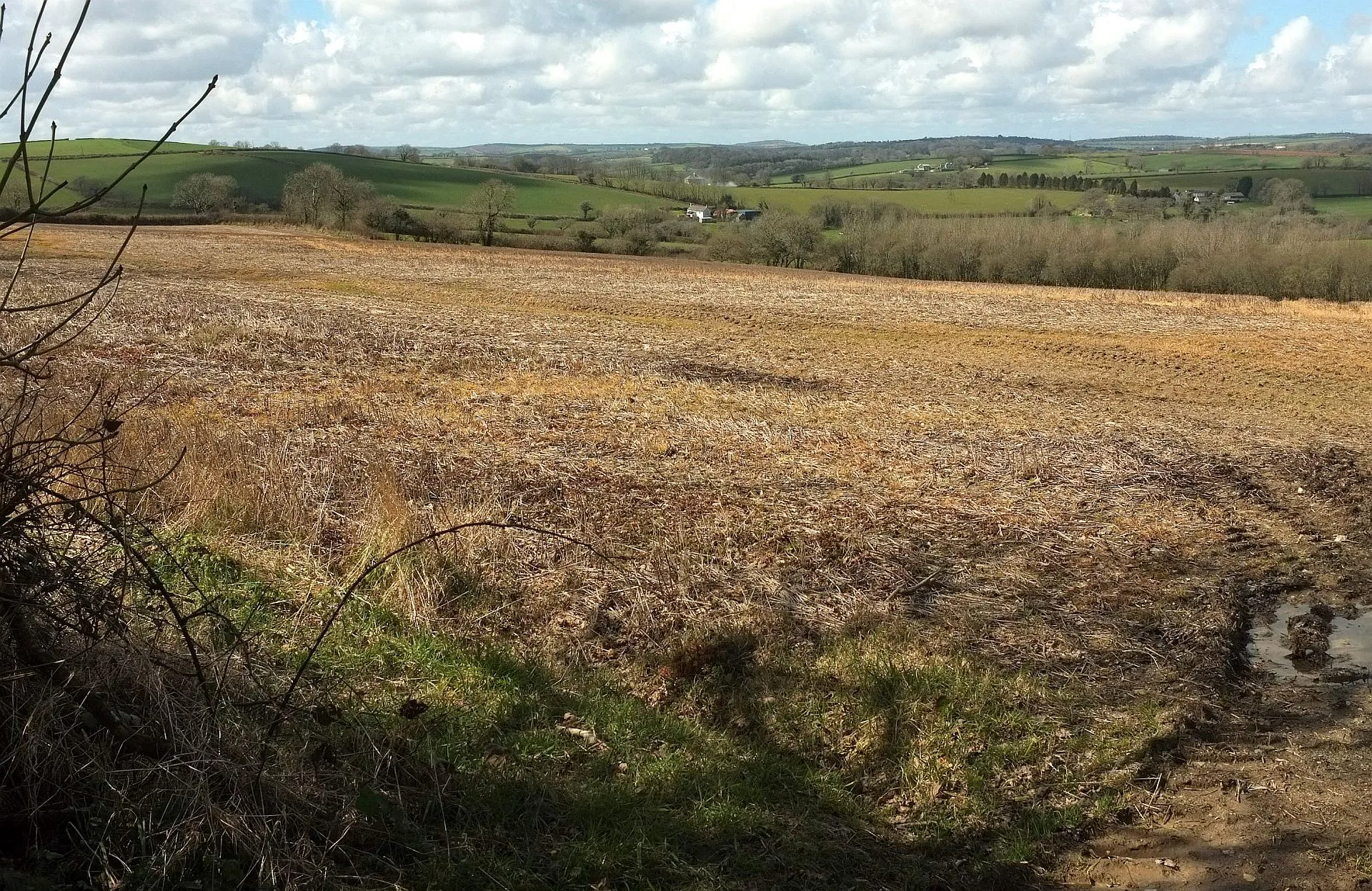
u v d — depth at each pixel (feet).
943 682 18.94
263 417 39.78
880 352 77.66
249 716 14.02
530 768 15.03
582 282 128.67
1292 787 16.55
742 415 47.57
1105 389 64.39
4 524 12.00
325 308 84.17
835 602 23.07
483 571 22.50
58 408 25.04
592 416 44.55
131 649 13.16
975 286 149.07
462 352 62.49
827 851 13.92
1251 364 76.84
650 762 15.70
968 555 27.14
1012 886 13.83
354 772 13.85
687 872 13.04
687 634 20.49
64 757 11.76
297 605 19.52
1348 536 31.91
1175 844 14.93
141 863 11.26
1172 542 29.78
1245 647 23.16
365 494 27.32
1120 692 19.61
